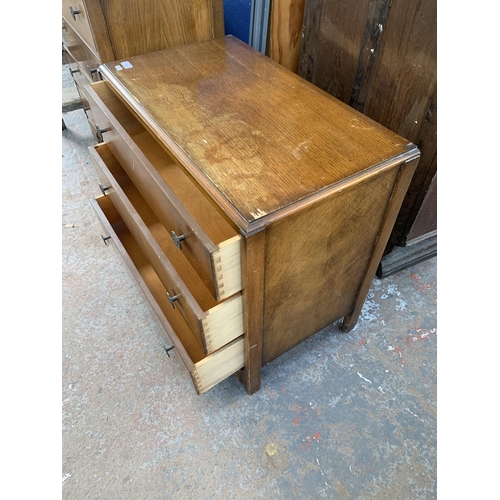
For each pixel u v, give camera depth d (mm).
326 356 1146
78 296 1287
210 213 986
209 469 942
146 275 1194
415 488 912
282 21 1239
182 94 915
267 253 698
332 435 994
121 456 965
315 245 773
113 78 975
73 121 1958
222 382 1095
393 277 1350
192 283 1012
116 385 1088
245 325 822
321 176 709
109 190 1109
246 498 900
